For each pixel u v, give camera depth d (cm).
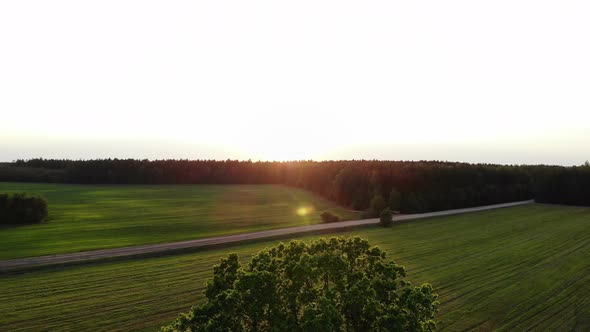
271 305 1811
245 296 1800
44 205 8125
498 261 5406
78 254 5469
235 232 7362
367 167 12512
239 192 14275
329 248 2070
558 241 6675
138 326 3300
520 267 5094
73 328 3244
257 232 7344
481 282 4459
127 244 6162
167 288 4231
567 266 5119
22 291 4062
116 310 3622
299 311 1889
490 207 10906
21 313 3516
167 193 13388
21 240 6328
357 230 7750
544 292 4091
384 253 2078
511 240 6800
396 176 10975
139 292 4097
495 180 12219
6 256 5319
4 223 7700
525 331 3159
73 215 8775
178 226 7838
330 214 8725
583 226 8019
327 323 1659
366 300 1797
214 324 1753
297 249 2064
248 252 5859
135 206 10331
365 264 2064
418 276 4709
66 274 4650
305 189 15338
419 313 1892
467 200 11188
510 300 3856
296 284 1862
